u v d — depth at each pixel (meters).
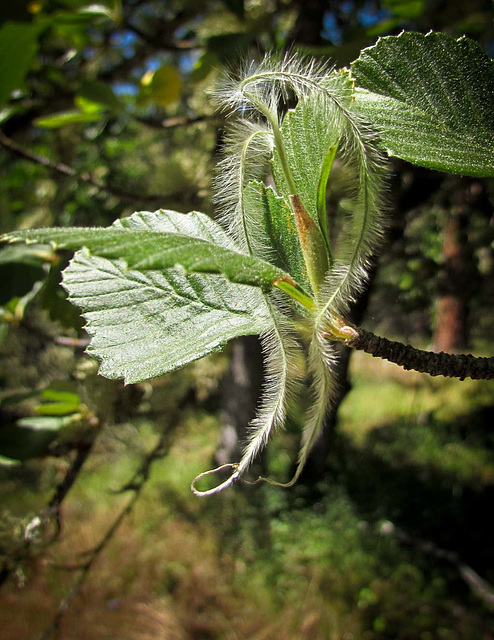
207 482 0.65
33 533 0.20
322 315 0.06
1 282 0.15
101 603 0.52
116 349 0.07
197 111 0.25
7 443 0.18
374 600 0.50
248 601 0.52
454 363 0.07
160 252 0.05
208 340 0.07
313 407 0.07
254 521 0.60
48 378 0.39
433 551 0.51
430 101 0.07
